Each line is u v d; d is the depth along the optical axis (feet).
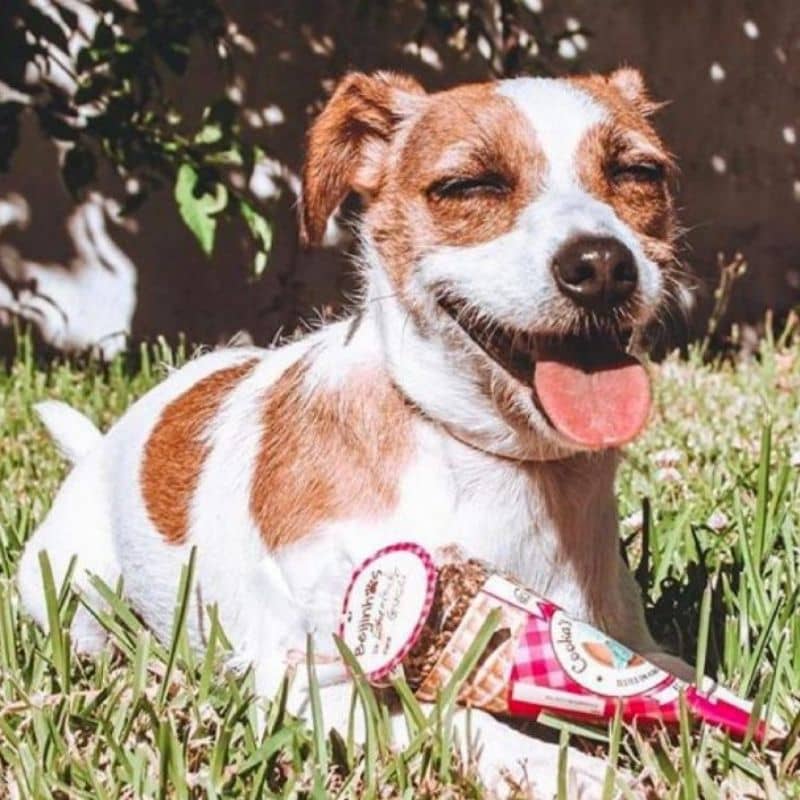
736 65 7.49
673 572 3.50
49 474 4.28
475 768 2.60
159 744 2.61
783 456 4.14
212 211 5.56
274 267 6.82
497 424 2.84
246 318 6.81
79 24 6.11
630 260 2.74
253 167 5.98
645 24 7.36
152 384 5.31
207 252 5.54
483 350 2.82
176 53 5.79
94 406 5.12
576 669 2.70
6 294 6.55
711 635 3.16
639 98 3.19
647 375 2.79
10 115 5.74
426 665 2.74
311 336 3.29
